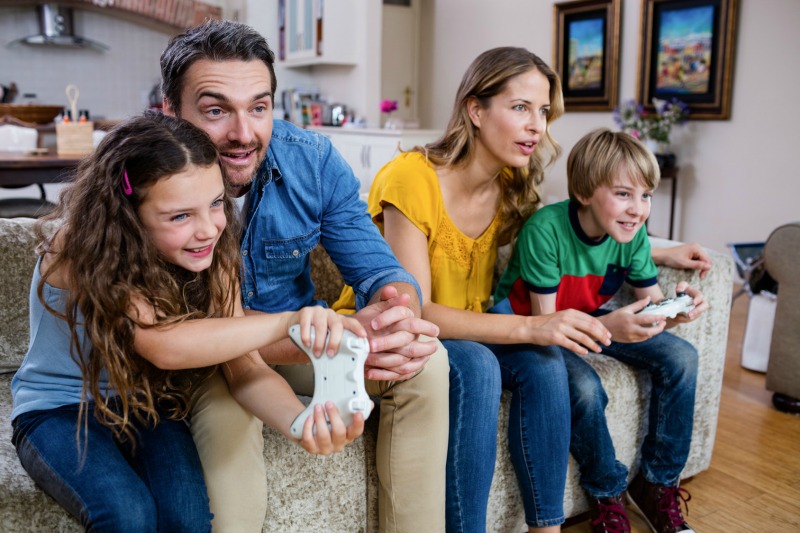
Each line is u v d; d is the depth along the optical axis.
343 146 5.91
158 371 1.22
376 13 6.20
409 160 1.69
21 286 1.57
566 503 1.72
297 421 1.08
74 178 1.20
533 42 5.86
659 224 5.09
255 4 7.35
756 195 4.50
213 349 1.09
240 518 1.21
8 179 3.21
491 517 1.60
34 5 6.67
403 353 1.21
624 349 1.83
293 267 1.49
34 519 1.11
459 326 1.54
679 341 1.79
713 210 4.76
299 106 6.66
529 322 1.51
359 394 1.06
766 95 4.38
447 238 1.69
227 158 1.31
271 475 1.30
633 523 1.83
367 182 5.62
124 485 1.06
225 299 1.29
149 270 1.12
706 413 2.00
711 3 4.53
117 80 7.06
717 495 1.96
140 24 7.05
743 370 3.01
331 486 1.37
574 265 1.77
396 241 1.63
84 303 1.10
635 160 1.63
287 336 1.10
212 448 1.22
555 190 5.78
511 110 1.60
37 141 3.89
